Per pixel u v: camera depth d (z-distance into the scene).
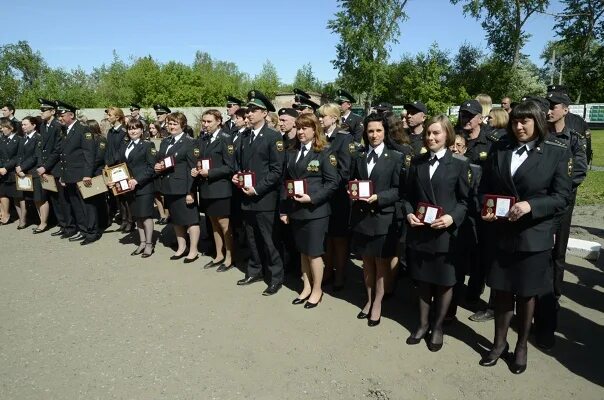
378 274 4.23
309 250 4.57
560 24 26.44
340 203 4.99
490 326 4.26
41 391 3.43
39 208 8.04
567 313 4.47
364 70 26.70
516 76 31.70
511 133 3.34
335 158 4.57
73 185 7.26
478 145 4.69
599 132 28.88
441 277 3.68
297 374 3.54
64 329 4.41
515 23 31.88
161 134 9.61
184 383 3.46
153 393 3.35
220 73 55.62
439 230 3.62
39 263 6.38
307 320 4.45
